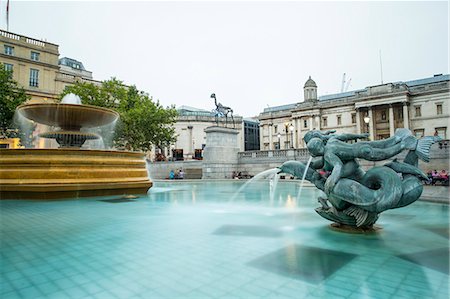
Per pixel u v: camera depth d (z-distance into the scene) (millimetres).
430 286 2361
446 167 19391
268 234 4238
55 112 11234
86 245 3658
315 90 65188
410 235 4137
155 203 7926
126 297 2174
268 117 67125
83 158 9023
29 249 3484
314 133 4930
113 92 33281
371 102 53344
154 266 2875
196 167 27641
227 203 7992
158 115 33438
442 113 48094
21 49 37188
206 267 2838
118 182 9773
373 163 19125
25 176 8391
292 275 2615
